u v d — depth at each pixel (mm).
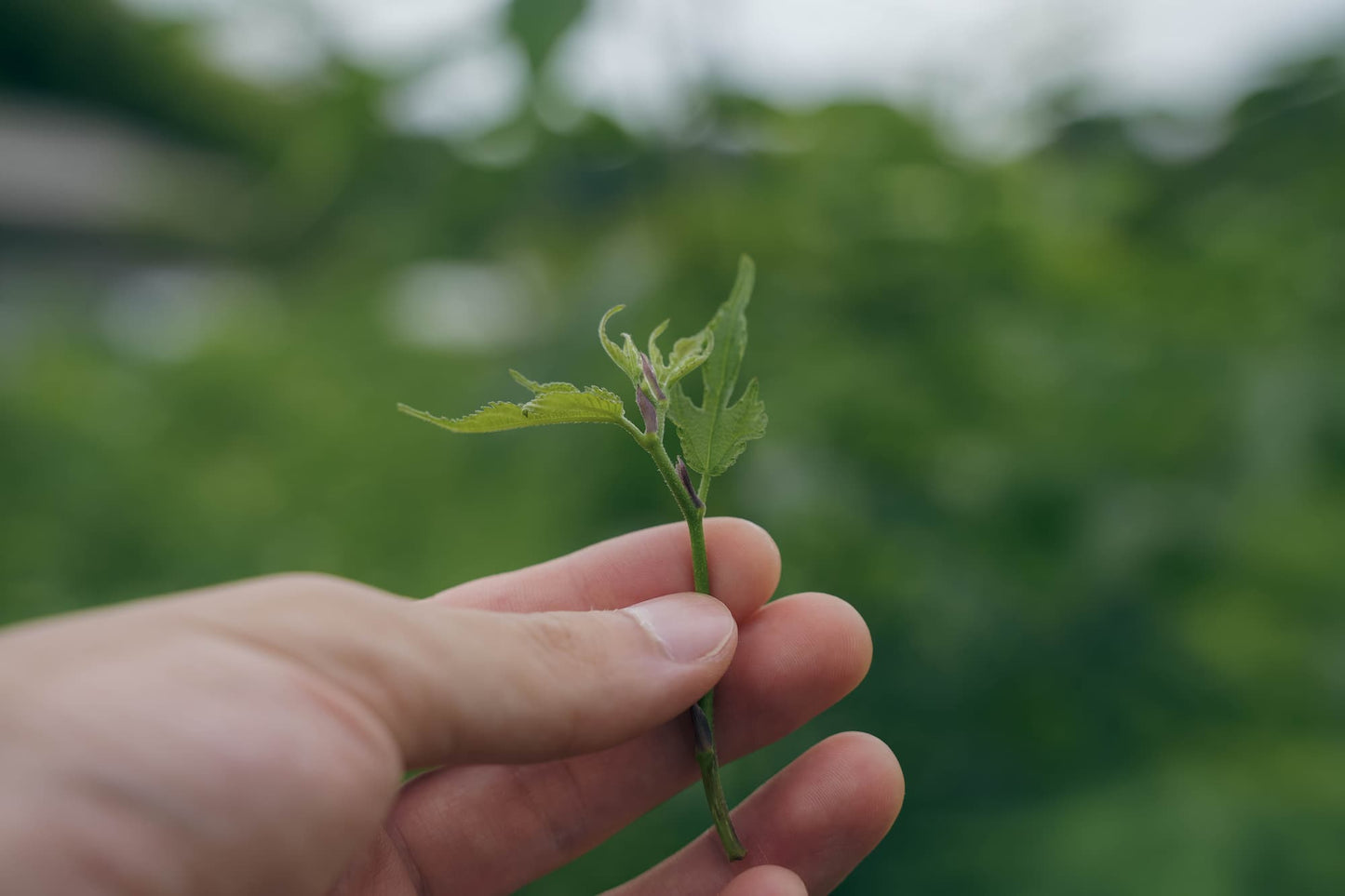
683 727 251
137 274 1734
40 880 186
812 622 249
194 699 193
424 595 456
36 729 188
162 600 201
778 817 247
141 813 190
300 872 197
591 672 214
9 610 502
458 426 218
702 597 229
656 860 339
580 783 250
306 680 197
